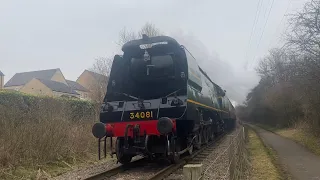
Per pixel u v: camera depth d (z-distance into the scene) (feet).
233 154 21.17
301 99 68.85
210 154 40.27
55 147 34.17
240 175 24.35
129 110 31.27
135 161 35.58
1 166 27.81
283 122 119.34
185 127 34.30
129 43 34.78
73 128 41.68
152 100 31.09
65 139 36.96
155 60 33.91
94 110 59.82
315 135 59.06
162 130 28.19
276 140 73.77
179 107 29.89
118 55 34.99
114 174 28.73
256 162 38.17
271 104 128.57
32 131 33.09
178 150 32.50
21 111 38.78
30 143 31.73
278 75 106.32
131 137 30.35
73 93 183.73
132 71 34.30
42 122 36.35
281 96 106.83
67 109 50.96
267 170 32.58
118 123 30.96
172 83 32.99
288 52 58.23
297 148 55.36
